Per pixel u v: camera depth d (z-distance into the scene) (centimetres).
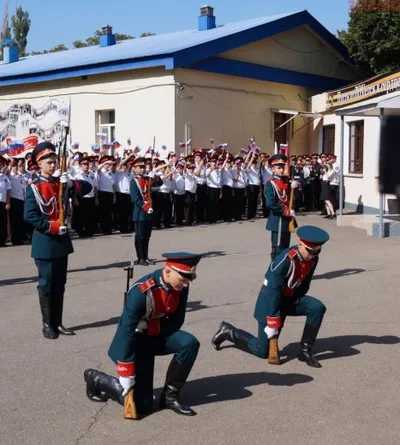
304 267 586
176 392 501
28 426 477
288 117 2441
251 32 2169
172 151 1959
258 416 494
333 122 2273
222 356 641
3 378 578
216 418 490
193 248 1345
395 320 773
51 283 698
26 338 702
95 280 1010
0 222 1408
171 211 1745
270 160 963
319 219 1911
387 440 453
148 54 1972
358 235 1551
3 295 912
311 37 2495
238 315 793
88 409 509
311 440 452
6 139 2114
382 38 2497
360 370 599
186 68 2002
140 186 1136
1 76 2411
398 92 1631
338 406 514
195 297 890
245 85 2245
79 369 603
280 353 650
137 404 493
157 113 2025
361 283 984
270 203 930
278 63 2362
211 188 1842
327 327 745
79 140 2242
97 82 2177
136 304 464
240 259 1200
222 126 2162
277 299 591
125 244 1422
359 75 2719
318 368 605
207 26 2430
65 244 708
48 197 702
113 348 480
